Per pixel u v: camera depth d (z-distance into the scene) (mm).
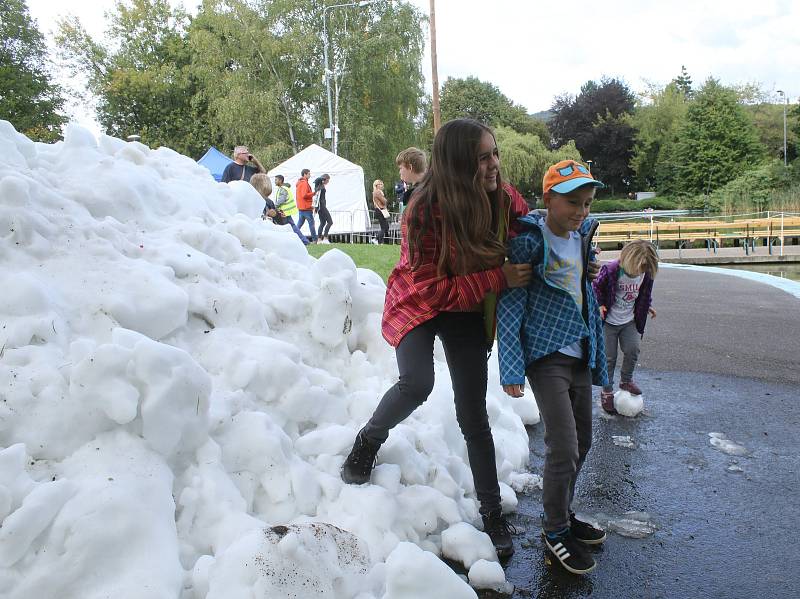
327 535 2129
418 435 3119
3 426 2162
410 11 36281
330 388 3084
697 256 21688
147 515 2053
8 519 1865
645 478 3527
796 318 8562
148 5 46781
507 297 2646
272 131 35906
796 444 4023
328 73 33594
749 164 46375
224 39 37469
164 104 46031
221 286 3303
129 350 2287
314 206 18219
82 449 2203
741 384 5395
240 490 2467
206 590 1995
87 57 45781
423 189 2553
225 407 2639
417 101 37688
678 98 65062
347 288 3578
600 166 69625
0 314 2479
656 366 6043
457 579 2115
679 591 2461
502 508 3059
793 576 2561
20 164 3295
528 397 4434
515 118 75938
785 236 24219
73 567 1880
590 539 2809
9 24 40438
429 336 2652
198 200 4074
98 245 3000
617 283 4570
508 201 2654
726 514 3104
